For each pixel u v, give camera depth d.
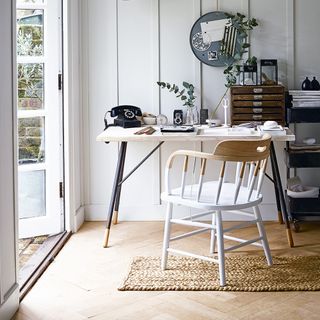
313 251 3.63
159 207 4.56
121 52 4.47
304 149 4.05
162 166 4.54
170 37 4.44
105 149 4.54
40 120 4.04
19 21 3.94
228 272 3.18
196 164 4.50
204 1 4.41
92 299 2.85
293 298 2.82
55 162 4.10
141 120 4.32
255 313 2.64
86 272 3.27
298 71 4.41
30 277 3.16
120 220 4.57
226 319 2.58
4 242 2.57
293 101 4.09
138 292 2.93
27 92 3.98
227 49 4.39
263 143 3.00
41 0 3.97
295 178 4.28
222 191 3.33
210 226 3.11
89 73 4.48
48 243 3.88
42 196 4.11
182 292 2.92
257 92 4.11
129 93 4.50
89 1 4.43
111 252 3.67
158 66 4.46
